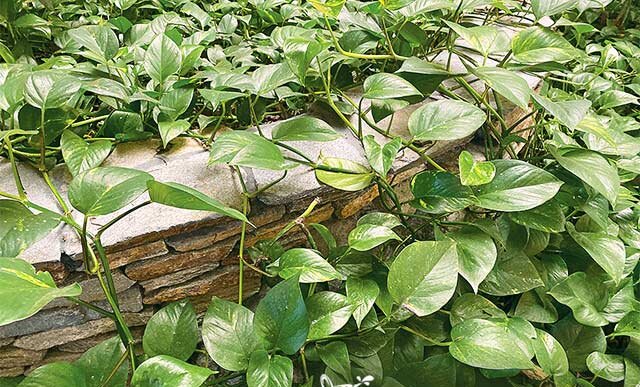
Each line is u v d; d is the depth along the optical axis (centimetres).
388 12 122
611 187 91
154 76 105
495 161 95
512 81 88
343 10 134
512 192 91
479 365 81
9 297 54
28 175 92
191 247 88
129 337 74
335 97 120
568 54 107
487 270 89
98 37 117
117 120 100
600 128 99
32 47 137
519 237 104
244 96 104
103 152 90
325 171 93
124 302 89
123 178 72
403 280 84
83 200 70
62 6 151
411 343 100
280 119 119
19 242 69
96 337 91
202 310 98
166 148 101
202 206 65
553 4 112
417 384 95
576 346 104
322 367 94
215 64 124
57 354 91
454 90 126
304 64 99
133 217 84
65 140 90
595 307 103
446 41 138
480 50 108
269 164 79
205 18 142
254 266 96
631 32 198
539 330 95
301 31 120
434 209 94
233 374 83
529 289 102
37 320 85
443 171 96
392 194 96
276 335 76
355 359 93
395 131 110
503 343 83
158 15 147
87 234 72
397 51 126
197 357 95
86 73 111
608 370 98
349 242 90
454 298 105
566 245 114
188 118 108
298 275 77
